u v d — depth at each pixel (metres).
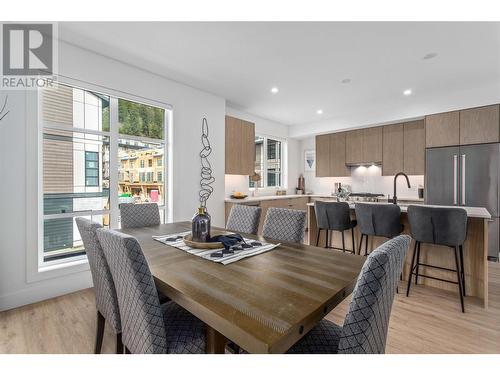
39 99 2.63
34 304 2.46
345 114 5.43
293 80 3.69
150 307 1.07
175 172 3.75
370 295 0.83
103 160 3.15
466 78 3.57
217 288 1.12
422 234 2.47
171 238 2.02
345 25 2.38
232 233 2.18
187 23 2.38
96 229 1.37
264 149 6.08
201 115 4.08
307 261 1.49
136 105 3.44
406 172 4.81
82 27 2.45
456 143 3.97
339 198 3.89
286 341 0.81
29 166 2.48
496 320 2.14
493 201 3.64
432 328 2.03
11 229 2.38
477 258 2.57
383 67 3.25
